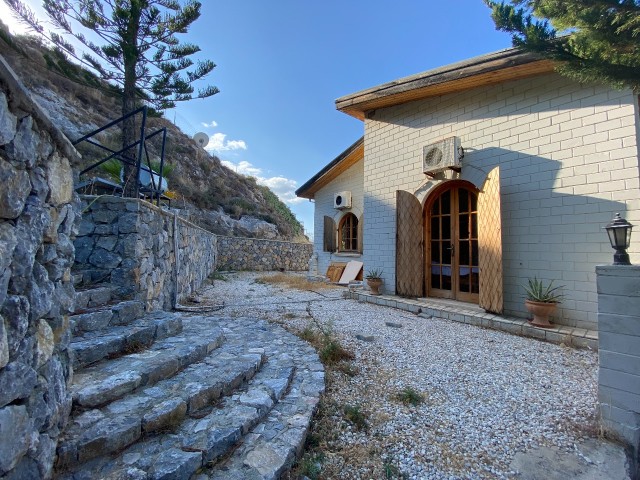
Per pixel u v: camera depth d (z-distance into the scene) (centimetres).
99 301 279
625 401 191
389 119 639
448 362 307
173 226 459
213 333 297
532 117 438
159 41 623
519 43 263
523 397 241
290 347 319
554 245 414
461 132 520
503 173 465
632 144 357
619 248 207
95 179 451
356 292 641
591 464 173
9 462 98
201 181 1833
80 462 136
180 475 137
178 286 491
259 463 153
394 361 306
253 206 1988
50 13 538
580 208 393
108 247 314
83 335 228
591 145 386
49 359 124
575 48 244
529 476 163
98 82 621
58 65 591
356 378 267
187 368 230
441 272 564
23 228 106
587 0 215
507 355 328
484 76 448
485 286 461
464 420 211
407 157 604
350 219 994
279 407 207
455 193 545
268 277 991
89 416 158
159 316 299
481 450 182
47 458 122
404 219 589
